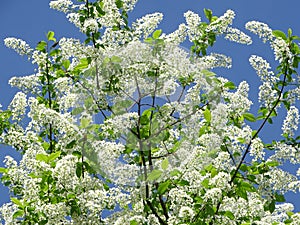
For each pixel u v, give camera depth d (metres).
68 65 3.09
